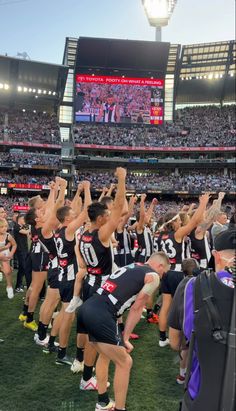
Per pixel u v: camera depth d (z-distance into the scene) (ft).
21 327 22.49
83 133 171.73
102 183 164.04
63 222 17.29
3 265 29.89
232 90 185.57
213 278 6.83
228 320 6.27
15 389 14.65
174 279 18.95
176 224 19.85
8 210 134.82
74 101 173.37
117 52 167.63
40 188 155.53
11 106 179.42
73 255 16.89
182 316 8.28
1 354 18.19
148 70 175.01
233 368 5.84
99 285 13.94
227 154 173.88
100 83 173.78
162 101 176.86
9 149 163.94
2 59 157.58
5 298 30.30
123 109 175.22
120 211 13.15
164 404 13.60
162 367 17.07
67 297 16.83
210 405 6.15
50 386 14.93
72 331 22.15
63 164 169.58
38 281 21.81
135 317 11.66
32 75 167.02
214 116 184.24
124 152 175.83
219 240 7.84
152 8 165.68
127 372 11.62
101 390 12.75
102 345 11.41
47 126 173.68
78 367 16.11
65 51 174.70
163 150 171.53
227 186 162.40
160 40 175.73
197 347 6.57
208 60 176.55
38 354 18.25
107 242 13.79
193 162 169.58
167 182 168.04
